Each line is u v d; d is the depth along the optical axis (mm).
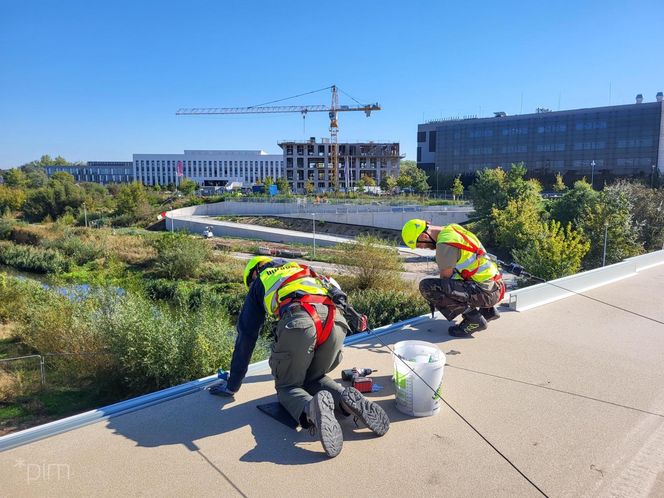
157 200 73812
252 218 58125
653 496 2525
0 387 11727
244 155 144625
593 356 4496
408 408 3346
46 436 3023
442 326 5305
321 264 34000
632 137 79312
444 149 98938
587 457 2881
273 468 2721
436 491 2533
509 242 34406
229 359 10484
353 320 3443
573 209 35281
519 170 43531
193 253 30781
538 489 2566
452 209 50250
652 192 30125
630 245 26109
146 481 2590
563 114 85125
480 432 3148
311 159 118562
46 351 13969
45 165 180375
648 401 3619
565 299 6543
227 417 3291
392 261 21922
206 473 2664
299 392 3164
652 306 6207
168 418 3273
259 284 3480
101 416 3262
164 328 10844
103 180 161250
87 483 2568
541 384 3891
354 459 2820
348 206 54500
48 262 35000
